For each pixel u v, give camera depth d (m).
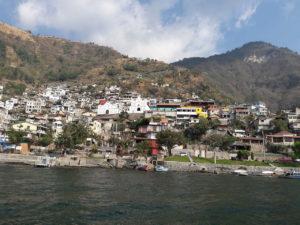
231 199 63.62
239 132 179.00
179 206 54.84
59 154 148.38
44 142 158.50
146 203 56.31
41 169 114.44
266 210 54.22
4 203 50.88
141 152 146.00
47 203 52.59
